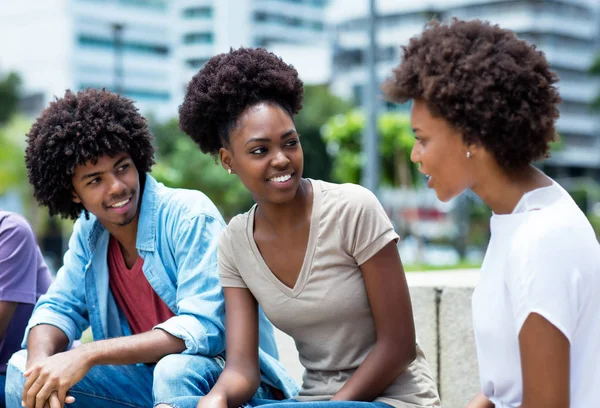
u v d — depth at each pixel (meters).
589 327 1.77
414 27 70.69
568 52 75.69
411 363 2.47
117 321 3.00
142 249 2.87
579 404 1.80
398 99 1.98
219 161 2.65
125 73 76.38
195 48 85.50
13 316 3.16
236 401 2.38
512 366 1.88
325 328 2.43
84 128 2.77
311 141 40.84
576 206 1.82
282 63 2.52
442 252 37.38
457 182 1.92
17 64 74.06
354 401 2.24
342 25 73.44
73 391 2.77
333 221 2.38
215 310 2.66
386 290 2.36
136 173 2.89
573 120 76.75
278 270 2.46
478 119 1.80
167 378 2.47
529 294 1.73
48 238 36.09
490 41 1.83
